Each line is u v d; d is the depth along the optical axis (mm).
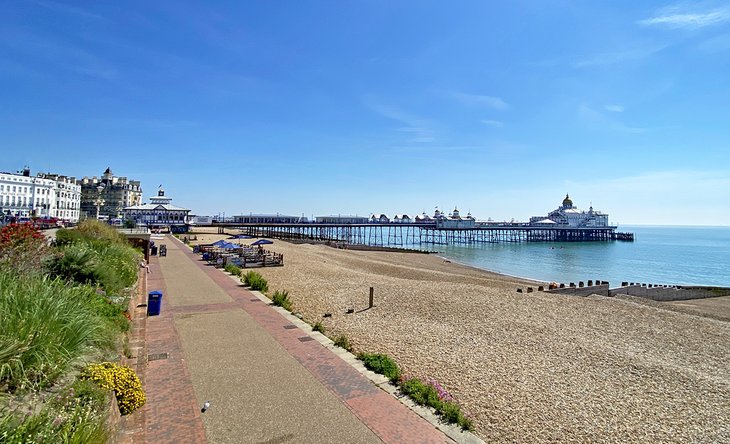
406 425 6484
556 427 7199
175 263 28781
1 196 88875
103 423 4465
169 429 5926
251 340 10555
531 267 56219
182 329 11383
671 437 7156
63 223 45375
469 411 7523
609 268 56406
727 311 26688
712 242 141875
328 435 6004
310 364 8945
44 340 5113
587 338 13625
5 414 4000
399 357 10469
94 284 11258
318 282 23531
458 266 51344
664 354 12508
